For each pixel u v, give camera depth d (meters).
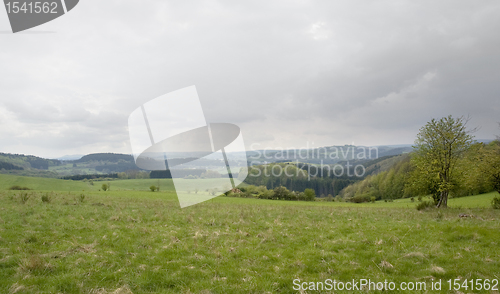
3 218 13.84
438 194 31.23
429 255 9.34
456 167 28.48
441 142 28.17
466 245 10.31
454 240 11.08
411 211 24.09
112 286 6.91
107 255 9.13
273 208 27.27
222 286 7.00
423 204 25.73
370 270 8.34
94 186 83.69
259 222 16.64
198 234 12.23
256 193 65.69
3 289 6.39
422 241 10.95
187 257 9.19
